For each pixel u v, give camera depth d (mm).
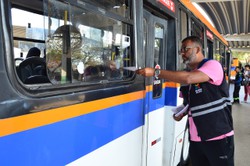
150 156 3213
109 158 2270
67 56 1849
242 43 25469
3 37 1310
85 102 1893
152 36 3283
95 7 1980
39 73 2016
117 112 2359
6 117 1315
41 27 2715
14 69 1360
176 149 3998
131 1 2553
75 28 1915
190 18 4641
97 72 2152
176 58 3789
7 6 1336
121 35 2484
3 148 1305
